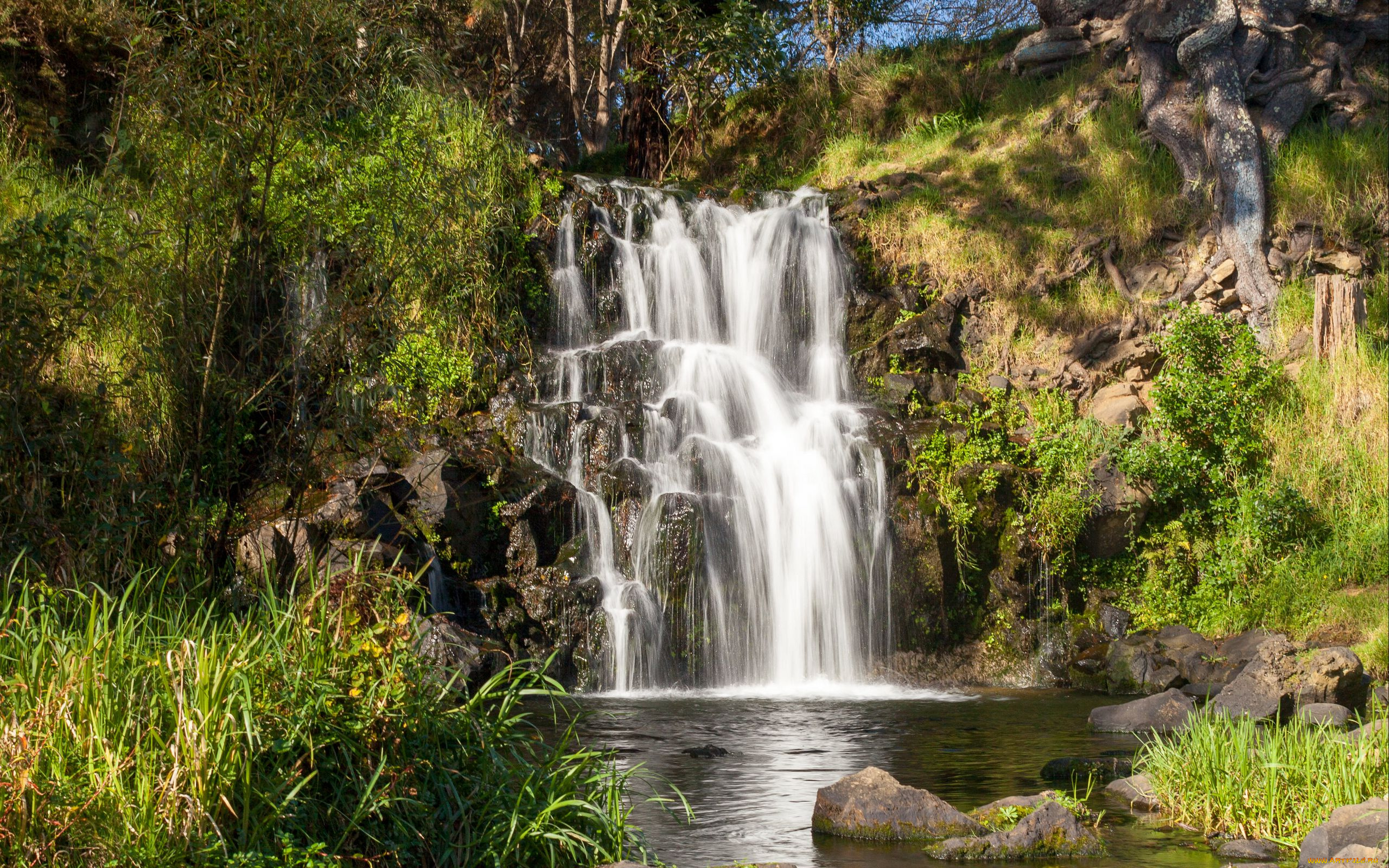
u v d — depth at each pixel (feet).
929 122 76.07
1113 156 65.62
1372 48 66.69
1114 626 48.70
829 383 58.44
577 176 62.03
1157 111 65.00
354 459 39.83
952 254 62.75
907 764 29.53
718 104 82.58
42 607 19.21
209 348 29.37
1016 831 21.56
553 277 57.57
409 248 31.19
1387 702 34.78
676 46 79.05
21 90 51.37
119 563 26.07
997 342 60.34
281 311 31.19
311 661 18.35
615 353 54.54
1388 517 48.06
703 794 26.12
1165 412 51.90
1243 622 46.29
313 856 16.21
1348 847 19.61
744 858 21.09
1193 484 50.72
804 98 82.43
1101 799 25.73
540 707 38.63
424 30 61.26
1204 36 63.10
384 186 30.94
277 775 16.76
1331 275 57.67
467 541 43.88
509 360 53.62
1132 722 34.88
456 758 19.60
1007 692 44.73
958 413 55.83
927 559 48.93
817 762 29.68
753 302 60.75
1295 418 52.95
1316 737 24.82
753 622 46.78
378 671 18.84
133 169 30.96
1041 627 49.19
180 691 16.15
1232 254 59.72
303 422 31.35
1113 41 71.46
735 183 78.64
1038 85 74.49
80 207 29.07
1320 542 48.62
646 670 44.55
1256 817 22.63
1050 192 65.82
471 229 47.85
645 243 60.80
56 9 52.11
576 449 48.91
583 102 109.09
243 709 16.28
